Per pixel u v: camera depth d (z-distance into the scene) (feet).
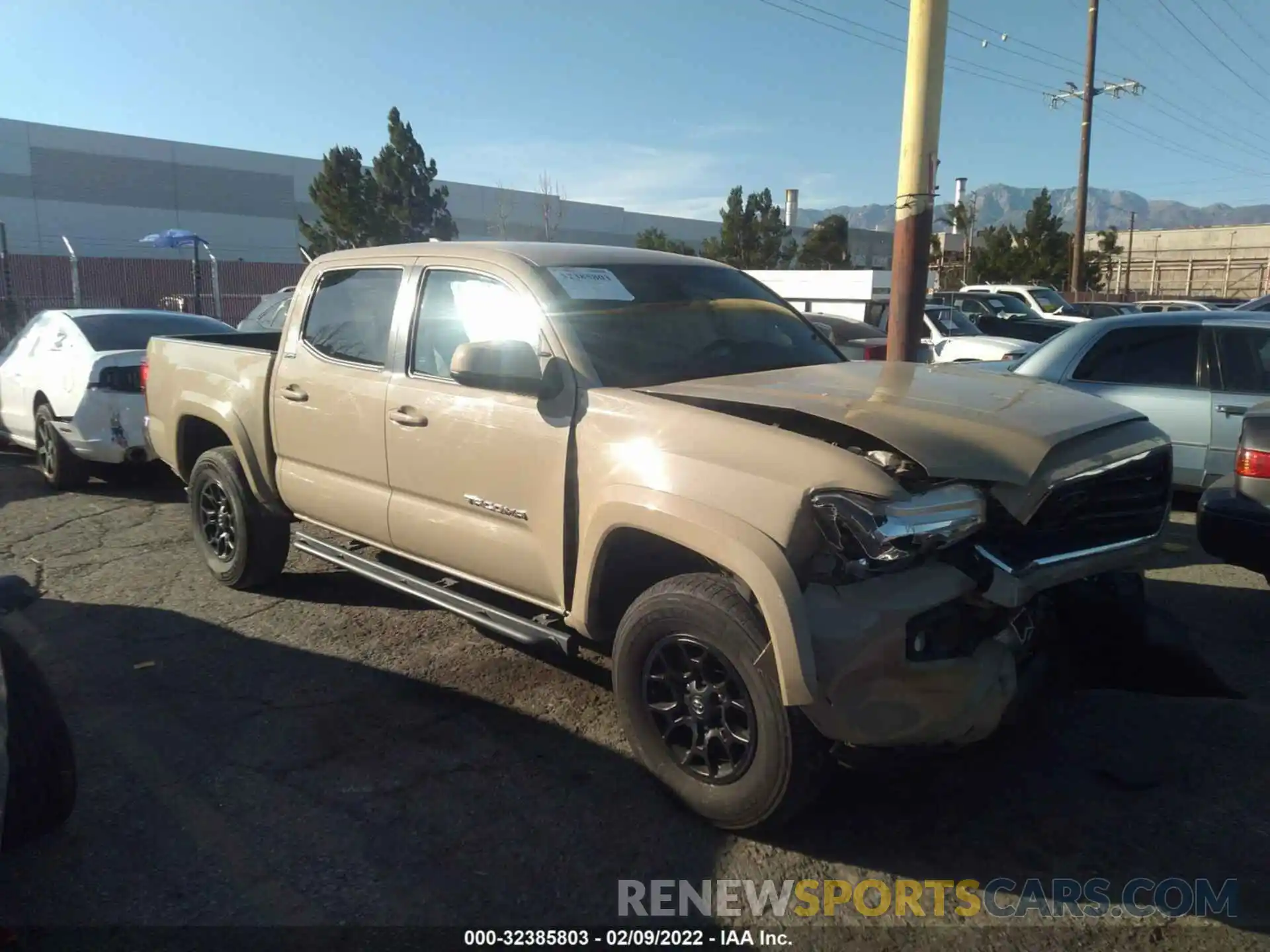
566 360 12.76
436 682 15.29
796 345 15.31
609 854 10.88
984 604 10.26
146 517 25.44
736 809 10.80
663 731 11.60
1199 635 17.12
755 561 9.98
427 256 15.16
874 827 11.38
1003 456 10.57
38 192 131.64
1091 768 12.64
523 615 14.71
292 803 11.91
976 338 50.03
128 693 14.92
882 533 9.72
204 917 9.86
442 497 14.15
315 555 17.46
